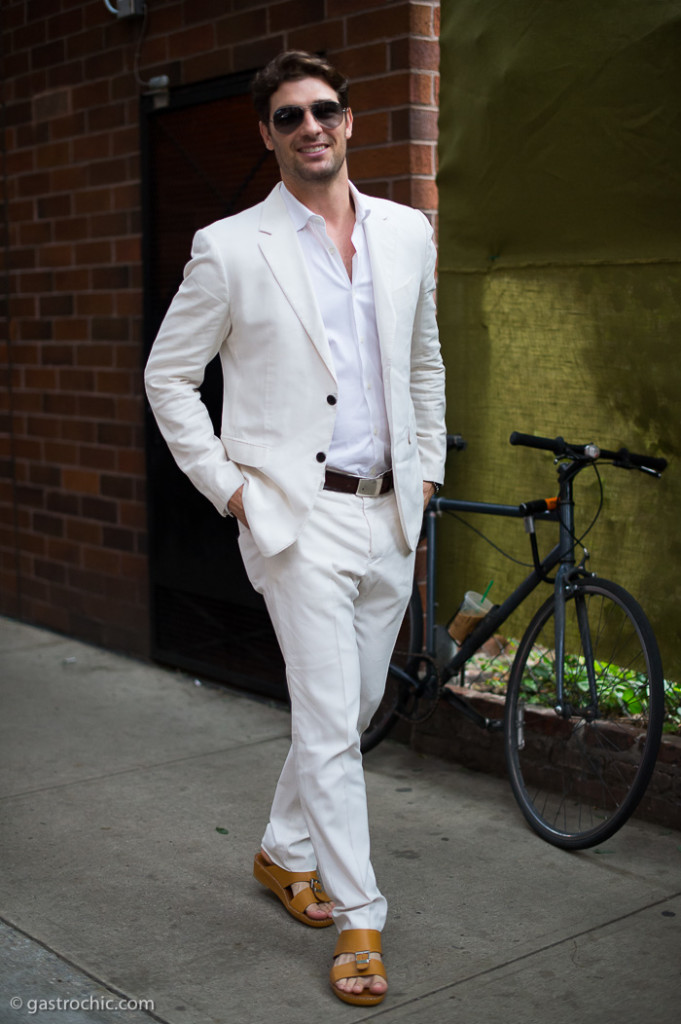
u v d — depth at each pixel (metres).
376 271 2.72
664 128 3.52
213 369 4.91
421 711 4.10
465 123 4.06
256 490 2.76
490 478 4.21
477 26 3.97
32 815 3.76
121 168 5.38
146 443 5.39
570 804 3.75
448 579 4.41
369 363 2.74
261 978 2.78
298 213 2.73
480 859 3.40
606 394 3.82
